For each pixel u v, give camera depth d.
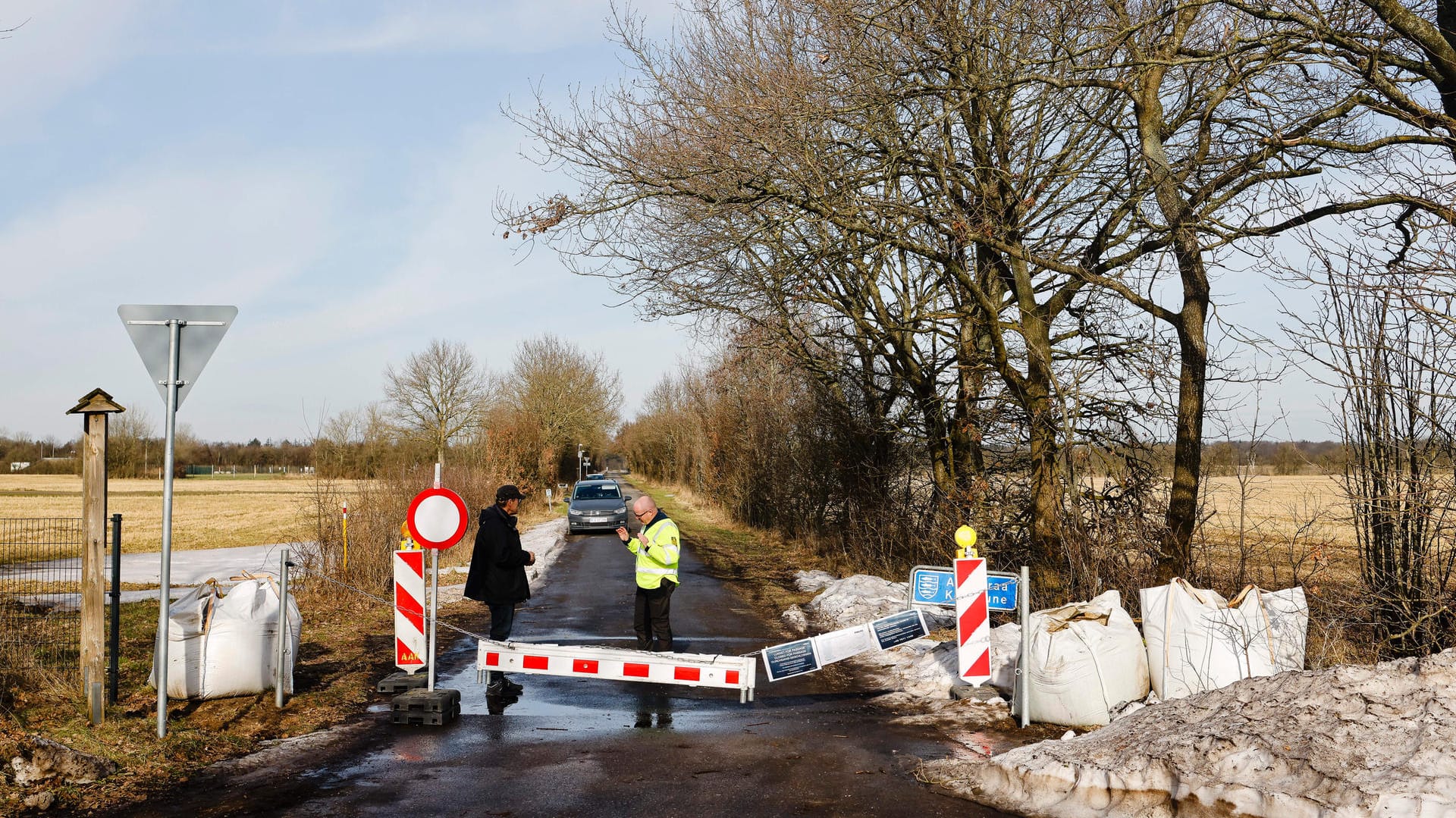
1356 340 7.04
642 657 8.18
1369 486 7.19
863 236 12.89
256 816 5.23
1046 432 11.75
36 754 5.77
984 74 10.73
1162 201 9.90
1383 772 4.34
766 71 11.55
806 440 22.75
